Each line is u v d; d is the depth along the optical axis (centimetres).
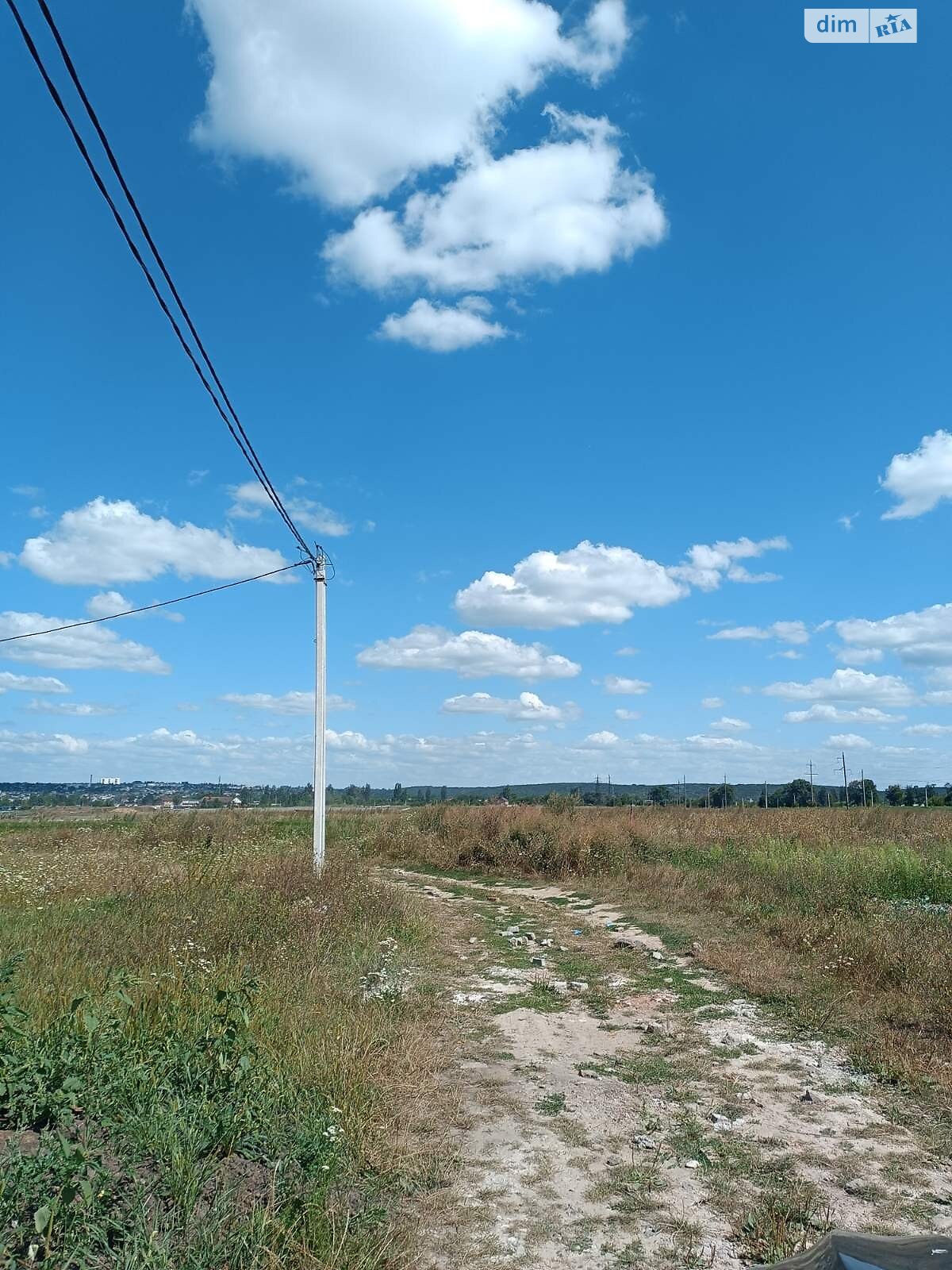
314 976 782
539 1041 714
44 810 4453
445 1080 616
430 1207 439
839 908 1150
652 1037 724
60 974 682
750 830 2081
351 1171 453
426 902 1411
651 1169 484
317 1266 366
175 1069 509
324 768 1495
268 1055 562
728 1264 390
